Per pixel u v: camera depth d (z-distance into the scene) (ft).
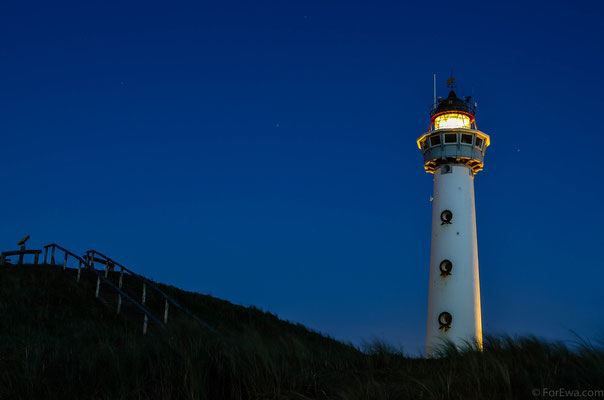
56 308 57.21
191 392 20.31
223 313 75.61
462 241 88.69
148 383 22.89
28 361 25.84
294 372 23.94
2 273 68.85
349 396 20.06
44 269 72.13
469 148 92.89
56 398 21.62
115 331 46.21
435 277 88.17
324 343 39.99
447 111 96.02
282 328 74.13
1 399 21.88
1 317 49.57
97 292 63.21
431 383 20.62
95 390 22.12
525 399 18.38
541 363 21.70
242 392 21.53
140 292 73.41
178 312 68.28
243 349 25.40
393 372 25.48
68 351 30.01
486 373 20.49
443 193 92.17
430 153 94.73
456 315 84.43
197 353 24.41
